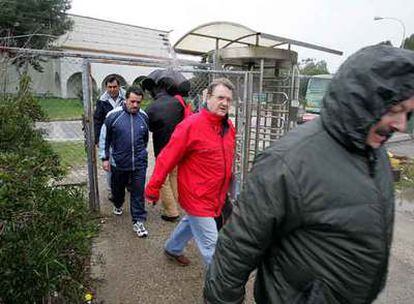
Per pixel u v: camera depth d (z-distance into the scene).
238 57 7.08
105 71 22.61
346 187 1.25
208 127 2.92
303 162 1.27
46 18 24.30
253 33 6.90
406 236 4.74
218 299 1.49
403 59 1.13
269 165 1.33
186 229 3.50
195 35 7.27
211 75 5.98
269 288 1.45
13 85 3.81
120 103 5.12
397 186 7.23
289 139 1.34
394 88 1.13
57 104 8.95
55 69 16.25
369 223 1.26
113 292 3.21
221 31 7.05
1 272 1.73
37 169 2.20
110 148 4.52
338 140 1.27
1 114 2.78
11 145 2.65
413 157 10.59
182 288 3.32
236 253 1.41
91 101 4.68
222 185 3.05
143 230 4.32
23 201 1.83
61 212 2.08
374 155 1.31
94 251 3.89
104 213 4.99
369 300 1.37
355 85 1.18
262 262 1.50
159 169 3.05
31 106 3.41
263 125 8.21
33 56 4.14
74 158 7.15
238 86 5.87
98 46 32.53
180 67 5.65
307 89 15.79
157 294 3.22
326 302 1.31
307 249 1.32
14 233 1.80
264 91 8.16
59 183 2.69
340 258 1.28
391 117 1.20
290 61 7.53
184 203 3.08
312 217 1.27
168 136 4.47
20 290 1.80
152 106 4.49
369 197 1.27
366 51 1.20
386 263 1.34
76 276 2.27
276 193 1.29
